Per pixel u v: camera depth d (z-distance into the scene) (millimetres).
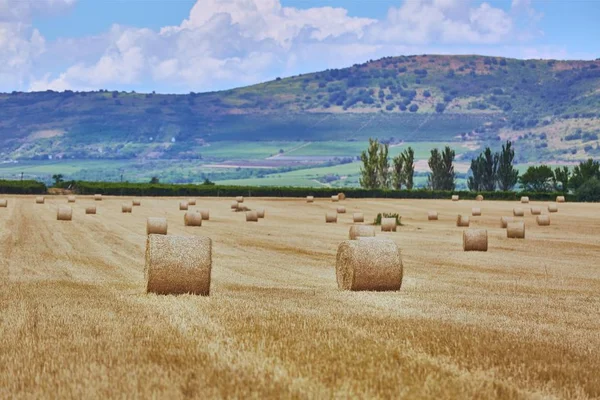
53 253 59125
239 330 24344
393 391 17625
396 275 37094
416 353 21578
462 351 21984
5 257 55438
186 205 131750
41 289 36250
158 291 33500
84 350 21422
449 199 193375
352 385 17906
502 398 17516
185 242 33750
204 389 17375
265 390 17344
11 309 28812
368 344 22531
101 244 67562
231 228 91125
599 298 36562
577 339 24953
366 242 37281
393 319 27438
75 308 29078
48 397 16891
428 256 59719
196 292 33688
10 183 179125
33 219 99562
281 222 105500
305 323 25859
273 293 35719
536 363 20984
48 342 22531
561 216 119812
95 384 17766
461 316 28953
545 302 34250
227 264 53031
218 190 190250
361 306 31062
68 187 187750
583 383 19156
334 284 41656
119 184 189375
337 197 173625
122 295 33219
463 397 17391
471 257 59188
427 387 17984
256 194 192375
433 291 37781
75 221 98562
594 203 170625
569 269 51500
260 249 65312
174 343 22281
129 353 21016
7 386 17828
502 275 47531
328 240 75188
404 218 118125
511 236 78875
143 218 107562
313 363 19875
